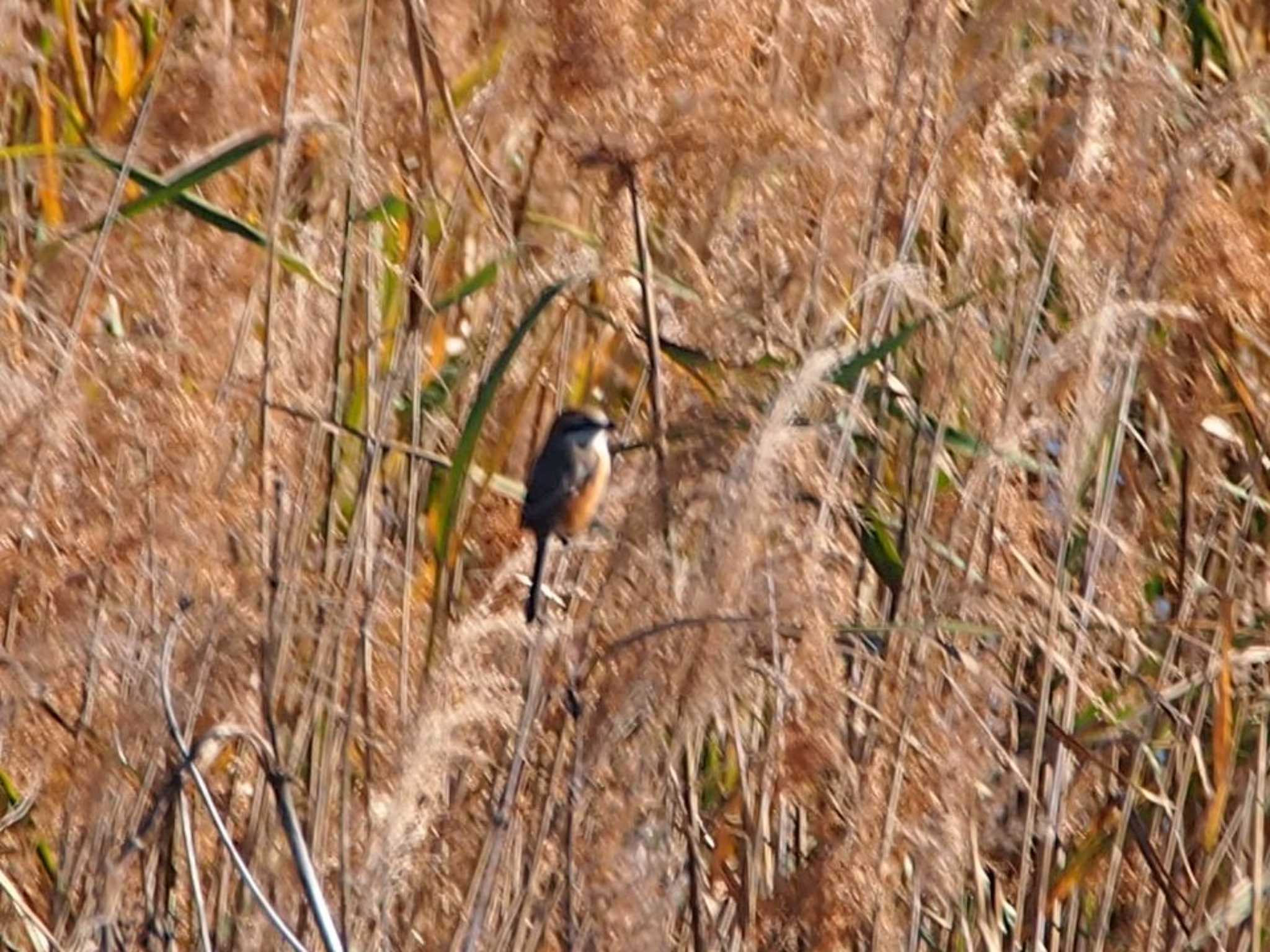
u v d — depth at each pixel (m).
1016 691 10.31
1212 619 10.95
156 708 9.11
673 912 9.16
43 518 9.09
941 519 10.16
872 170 9.93
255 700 9.34
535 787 9.23
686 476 8.48
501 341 10.95
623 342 11.12
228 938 9.30
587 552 9.93
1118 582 10.33
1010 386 9.78
